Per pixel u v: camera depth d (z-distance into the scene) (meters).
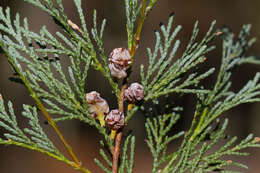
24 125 1.33
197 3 1.29
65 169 1.31
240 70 1.22
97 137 1.50
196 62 0.33
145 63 1.32
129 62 0.32
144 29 1.35
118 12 1.29
